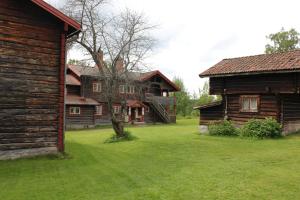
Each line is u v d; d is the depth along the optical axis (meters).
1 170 10.12
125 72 22.34
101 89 42.00
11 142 11.48
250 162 12.19
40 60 12.09
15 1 11.74
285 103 19.75
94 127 39.50
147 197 7.86
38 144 11.98
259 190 8.45
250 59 22.30
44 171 10.27
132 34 22.14
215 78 22.41
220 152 14.71
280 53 21.58
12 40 11.59
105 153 14.85
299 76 17.94
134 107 43.94
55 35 12.46
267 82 19.44
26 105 11.76
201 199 7.74
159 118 45.97
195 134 23.02
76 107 38.59
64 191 8.28
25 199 7.60
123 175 10.13
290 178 9.67
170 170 10.94
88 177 9.75
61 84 12.43
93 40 21.53
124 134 22.11
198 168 11.24
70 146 16.56
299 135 19.69
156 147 17.11
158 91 46.88
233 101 21.64
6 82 11.42
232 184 9.03
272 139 18.20
